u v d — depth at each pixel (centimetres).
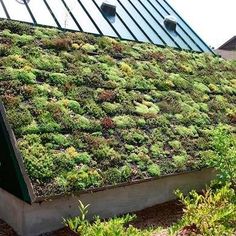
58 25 540
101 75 461
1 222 349
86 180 327
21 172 310
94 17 604
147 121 431
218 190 360
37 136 339
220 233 294
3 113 345
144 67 528
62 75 425
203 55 676
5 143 334
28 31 477
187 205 320
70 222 281
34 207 316
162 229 328
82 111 393
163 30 693
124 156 370
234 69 682
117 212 366
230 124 518
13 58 410
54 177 316
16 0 545
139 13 698
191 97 525
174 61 593
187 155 418
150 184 391
